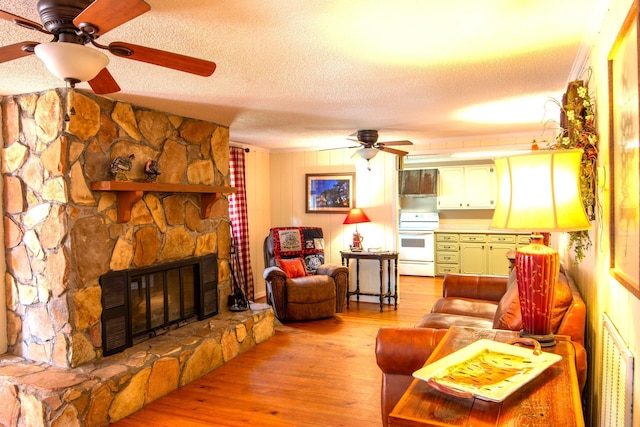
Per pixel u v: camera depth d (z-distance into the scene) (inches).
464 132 215.2
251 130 201.9
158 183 149.3
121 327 136.2
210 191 165.6
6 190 132.0
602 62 80.6
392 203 248.4
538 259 72.7
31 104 126.2
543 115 170.7
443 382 55.6
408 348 99.0
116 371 119.9
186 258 165.3
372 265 252.1
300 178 268.1
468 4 74.3
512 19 80.9
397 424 49.6
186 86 123.6
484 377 57.3
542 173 68.0
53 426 105.7
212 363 152.7
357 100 143.4
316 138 227.3
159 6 73.2
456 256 330.0
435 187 343.6
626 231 61.1
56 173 122.0
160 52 69.5
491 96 139.8
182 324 163.0
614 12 69.5
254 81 119.6
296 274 227.0
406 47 94.9
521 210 69.0
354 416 119.1
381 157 250.2
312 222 265.7
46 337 126.0
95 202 129.5
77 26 62.2
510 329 94.5
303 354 167.5
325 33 86.3
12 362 126.5
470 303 157.8
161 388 131.9
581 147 86.1
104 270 131.6
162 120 156.5
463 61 105.0
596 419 88.4
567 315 89.0
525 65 108.3
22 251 129.9
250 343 174.7
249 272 247.4
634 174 56.1
